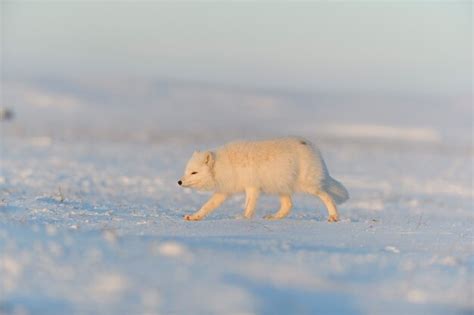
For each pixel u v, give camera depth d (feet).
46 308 28.02
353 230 56.80
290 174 61.93
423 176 150.82
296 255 41.04
